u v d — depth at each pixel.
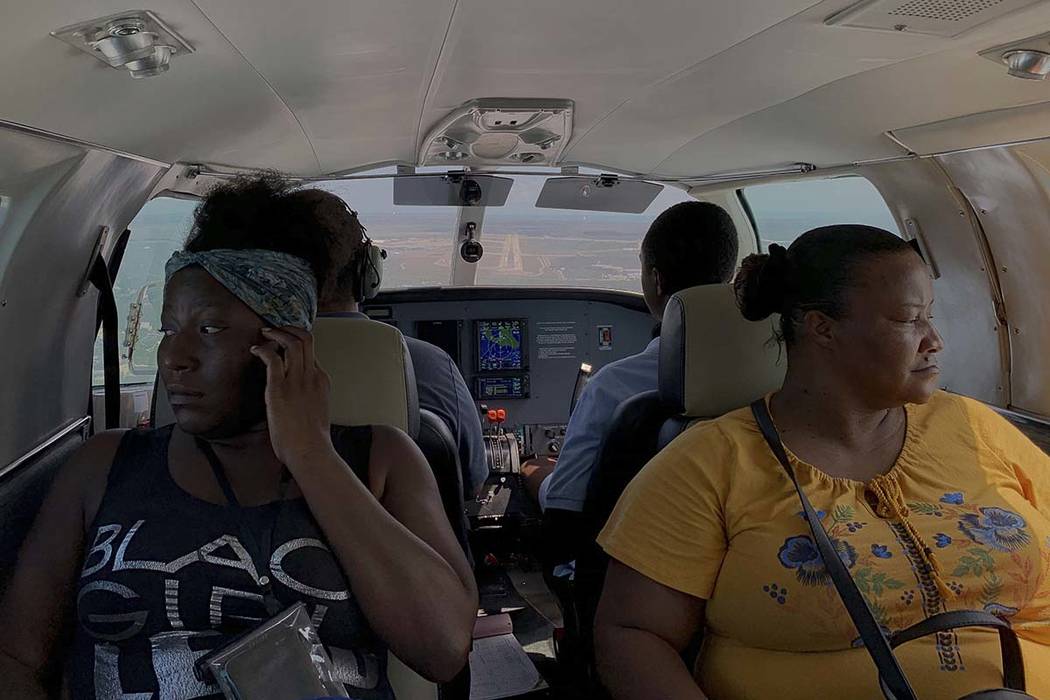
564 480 2.60
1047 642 1.67
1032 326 2.97
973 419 1.82
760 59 2.25
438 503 1.53
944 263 3.30
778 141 3.23
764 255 1.92
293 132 2.92
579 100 2.79
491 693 2.75
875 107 2.59
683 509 1.69
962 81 2.26
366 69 2.24
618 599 1.73
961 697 1.43
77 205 2.04
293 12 1.69
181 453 1.42
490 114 2.94
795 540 1.61
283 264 1.39
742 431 1.75
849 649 1.60
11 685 1.33
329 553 1.36
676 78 2.47
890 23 1.89
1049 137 2.43
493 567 4.20
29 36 1.38
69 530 1.43
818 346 1.68
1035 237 2.79
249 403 1.37
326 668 1.25
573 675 2.71
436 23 1.91
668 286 2.63
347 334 1.75
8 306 1.82
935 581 1.58
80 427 2.46
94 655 1.33
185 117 2.21
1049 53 1.96
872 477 1.69
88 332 2.51
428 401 2.61
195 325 1.34
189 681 1.29
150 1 1.46
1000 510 1.67
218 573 1.32
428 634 1.32
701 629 1.88
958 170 2.87
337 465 1.35
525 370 4.66
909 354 1.60
